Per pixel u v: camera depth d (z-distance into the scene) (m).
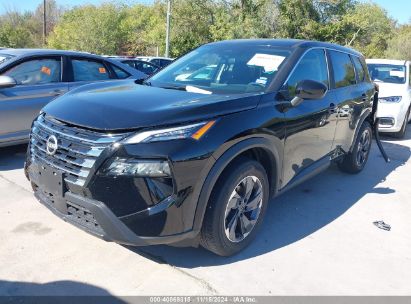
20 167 5.06
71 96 3.30
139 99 3.03
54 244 3.25
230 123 2.88
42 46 44.91
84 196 2.68
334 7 30.19
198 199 2.74
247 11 27.75
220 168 2.79
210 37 29.58
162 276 2.92
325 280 3.02
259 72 3.65
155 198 2.59
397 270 3.22
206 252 3.26
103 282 2.82
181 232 2.72
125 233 2.63
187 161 2.63
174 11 29.22
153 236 2.66
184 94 3.24
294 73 3.70
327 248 3.48
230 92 3.40
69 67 5.66
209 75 3.83
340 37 29.98
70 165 2.72
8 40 41.06
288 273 3.06
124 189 2.57
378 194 4.88
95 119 2.73
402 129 8.27
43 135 3.01
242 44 4.20
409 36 41.38
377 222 4.05
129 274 2.92
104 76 6.05
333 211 4.28
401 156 6.91
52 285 2.76
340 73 4.66
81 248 3.21
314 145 3.98
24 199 4.05
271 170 3.44
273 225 3.84
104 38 38.72
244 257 3.22
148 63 13.46
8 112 5.03
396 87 8.29
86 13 38.41
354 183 5.24
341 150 4.79
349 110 4.66
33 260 3.03
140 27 39.97
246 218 3.24
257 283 2.92
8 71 5.10
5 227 3.48
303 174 3.92
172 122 2.67
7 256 3.06
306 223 3.94
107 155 2.56
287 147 3.49
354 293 2.89
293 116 3.48
